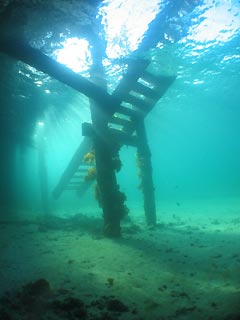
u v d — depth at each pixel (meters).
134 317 4.33
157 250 8.38
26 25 8.25
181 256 7.67
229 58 18.09
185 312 4.43
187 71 19.48
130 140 12.35
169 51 15.05
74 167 16.27
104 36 9.92
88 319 4.27
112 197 10.34
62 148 59.69
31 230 11.80
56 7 7.86
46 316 4.36
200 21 11.13
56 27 8.87
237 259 6.96
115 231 10.18
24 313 4.47
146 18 9.56
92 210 22.92
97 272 6.50
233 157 131.00
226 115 40.56
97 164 10.54
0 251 8.26
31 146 25.92
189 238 9.95
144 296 5.16
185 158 129.00
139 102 11.08
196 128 51.50
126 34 10.09
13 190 27.47
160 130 47.38
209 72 20.56
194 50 15.73
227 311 4.09
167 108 31.44
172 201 32.22
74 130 36.88
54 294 5.19
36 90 16.12
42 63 7.53
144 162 12.95
